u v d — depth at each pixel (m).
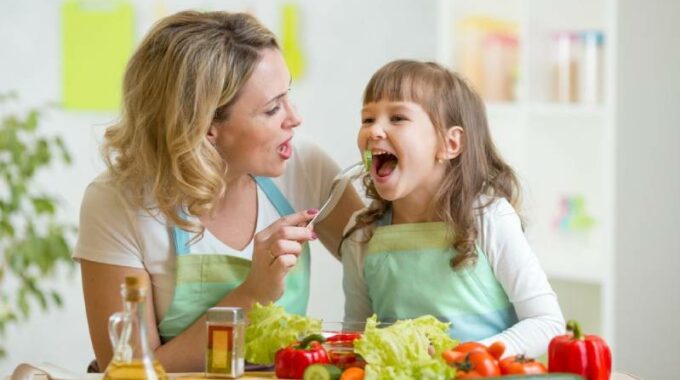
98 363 2.17
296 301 2.26
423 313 2.21
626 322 3.75
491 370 1.59
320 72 4.56
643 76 3.74
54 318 4.14
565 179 4.35
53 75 4.16
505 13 4.46
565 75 4.17
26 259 3.82
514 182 2.35
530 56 4.26
